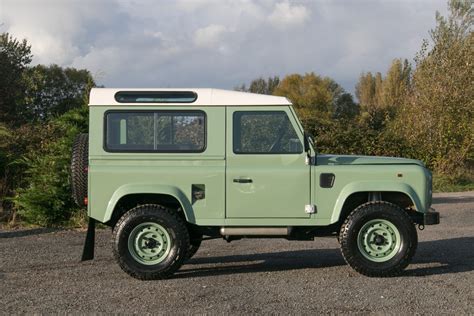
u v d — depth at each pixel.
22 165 13.06
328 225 7.41
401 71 49.78
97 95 7.44
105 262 8.41
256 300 6.25
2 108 28.75
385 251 7.31
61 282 7.16
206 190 7.35
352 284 6.95
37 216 11.89
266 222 7.37
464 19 24.31
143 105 7.41
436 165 22.97
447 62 23.67
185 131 7.43
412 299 6.25
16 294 6.57
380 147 20.52
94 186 7.34
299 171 7.33
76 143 7.63
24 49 34.84
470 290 6.64
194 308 5.95
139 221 7.25
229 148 7.38
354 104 56.06
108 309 5.95
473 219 13.31
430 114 23.31
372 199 7.55
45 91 39.91
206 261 8.60
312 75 55.62
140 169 7.34
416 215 7.66
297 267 8.09
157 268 7.21
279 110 7.41
